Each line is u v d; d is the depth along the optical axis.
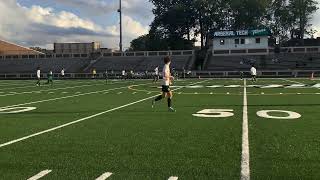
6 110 15.17
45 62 71.12
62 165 6.69
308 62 60.62
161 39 85.50
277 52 64.25
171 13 82.69
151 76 57.22
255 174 6.08
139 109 14.98
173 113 13.59
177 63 65.25
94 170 6.38
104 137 9.16
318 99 18.30
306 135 9.12
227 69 61.06
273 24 87.56
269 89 26.27
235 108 14.95
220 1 83.25
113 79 55.19
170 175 6.09
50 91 27.47
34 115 13.50
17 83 43.09
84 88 30.98
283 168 6.38
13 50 89.81
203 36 84.69
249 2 82.62
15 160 7.04
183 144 8.27
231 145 8.12
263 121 11.38
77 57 71.31
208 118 12.20
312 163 6.66
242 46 65.31
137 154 7.43
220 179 5.87
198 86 31.33
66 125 11.09
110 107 15.88
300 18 86.56
